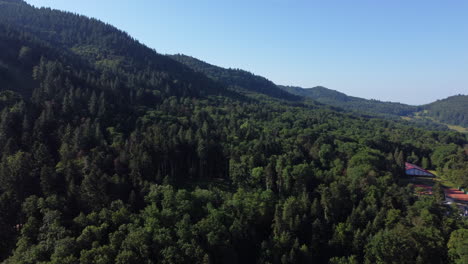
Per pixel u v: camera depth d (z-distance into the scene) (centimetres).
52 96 10600
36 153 7494
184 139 10362
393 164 11800
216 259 6119
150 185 7688
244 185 9519
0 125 8119
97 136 8944
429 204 7525
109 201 6944
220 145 10875
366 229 7088
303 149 11644
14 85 11669
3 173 6650
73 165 7488
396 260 6191
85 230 5641
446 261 6266
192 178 10100
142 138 9544
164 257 5575
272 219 7806
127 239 5609
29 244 5516
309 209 7831
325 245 7050
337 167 10206
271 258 6494
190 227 6331
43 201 6262
